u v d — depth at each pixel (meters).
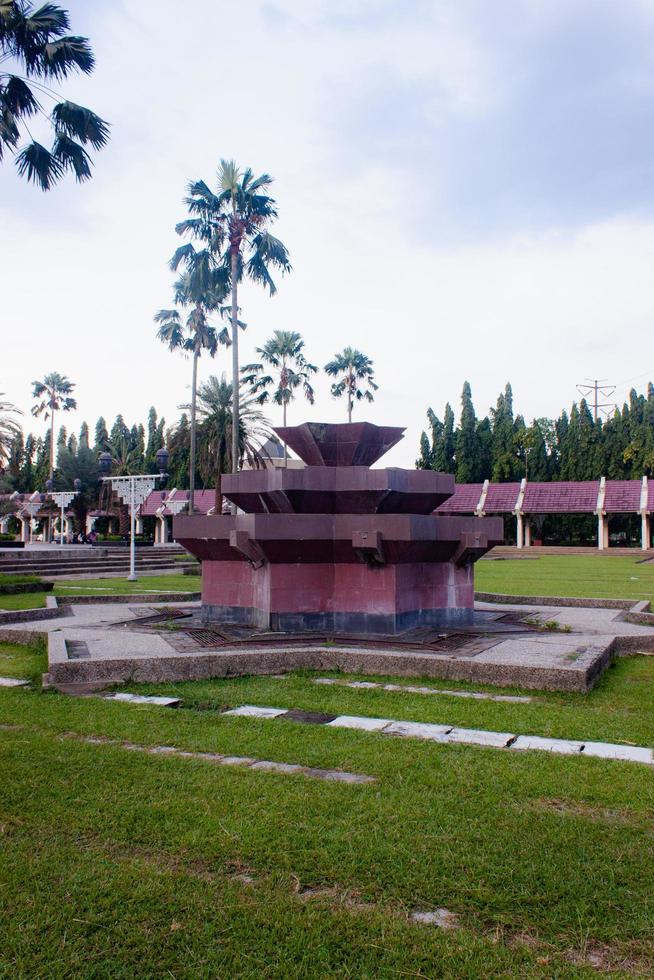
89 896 3.21
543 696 7.05
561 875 3.39
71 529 62.19
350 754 5.14
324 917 3.05
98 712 6.38
